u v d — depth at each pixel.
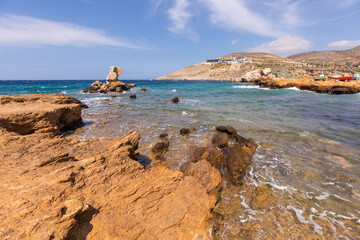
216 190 5.70
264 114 17.86
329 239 4.23
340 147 9.66
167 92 45.72
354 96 33.81
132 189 4.09
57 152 5.40
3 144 5.59
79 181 3.98
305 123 14.45
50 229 2.67
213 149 8.18
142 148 9.50
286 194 5.87
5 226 2.59
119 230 3.23
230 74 154.88
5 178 3.76
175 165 7.72
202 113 18.39
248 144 9.16
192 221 3.86
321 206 5.33
